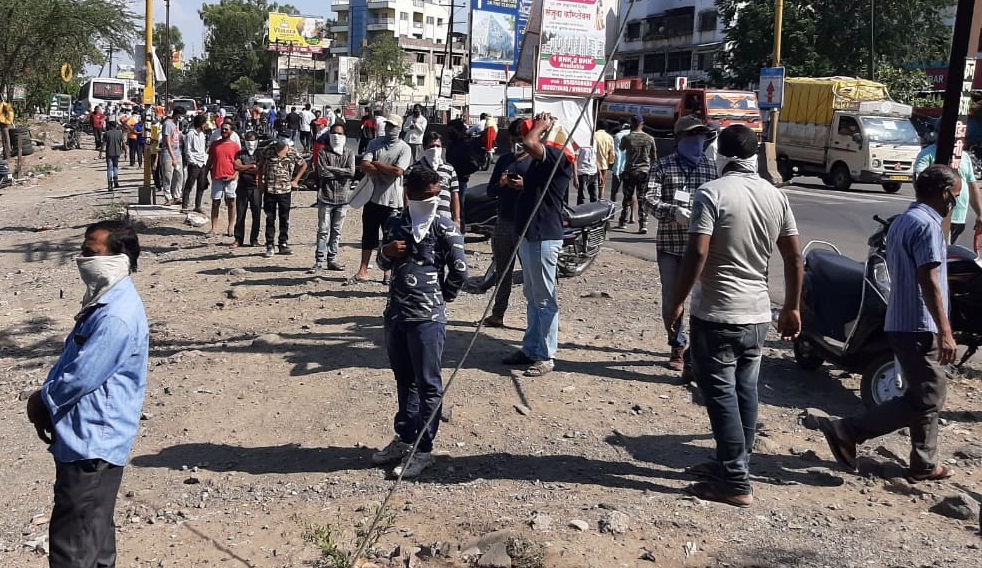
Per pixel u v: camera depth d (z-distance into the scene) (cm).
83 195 2353
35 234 1648
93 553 375
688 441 579
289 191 1238
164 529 479
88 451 367
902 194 2500
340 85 9212
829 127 2678
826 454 565
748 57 4434
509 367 721
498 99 3588
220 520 486
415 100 10069
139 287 1076
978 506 473
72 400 366
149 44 1894
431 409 523
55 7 3538
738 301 467
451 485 514
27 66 3716
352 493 511
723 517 466
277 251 1291
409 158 1027
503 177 707
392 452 545
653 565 413
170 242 1405
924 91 4191
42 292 1132
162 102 5331
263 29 12762
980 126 2870
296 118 3709
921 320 495
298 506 498
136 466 563
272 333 837
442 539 444
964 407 652
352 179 1136
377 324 865
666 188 668
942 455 561
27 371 798
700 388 485
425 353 516
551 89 1136
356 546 443
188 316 926
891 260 503
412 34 12988
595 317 919
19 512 528
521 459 549
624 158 1698
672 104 3350
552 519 457
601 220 1056
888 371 615
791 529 454
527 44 1144
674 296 469
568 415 621
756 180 473
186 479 540
